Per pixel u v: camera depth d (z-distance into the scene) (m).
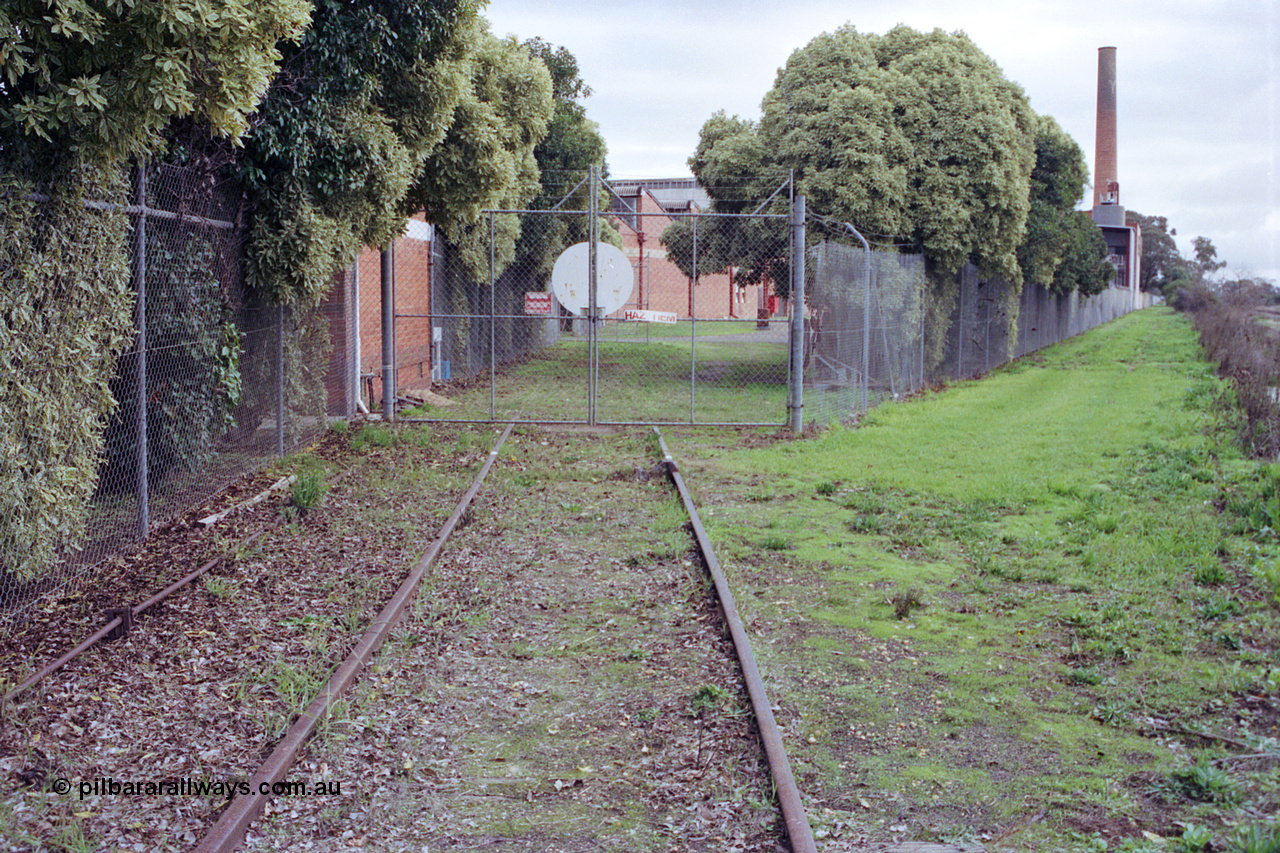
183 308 8.79
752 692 4.73
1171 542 7.74
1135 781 4.09
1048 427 14.63
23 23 4.99
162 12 5.24
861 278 16.84
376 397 17.11
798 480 10.88
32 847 3.47
